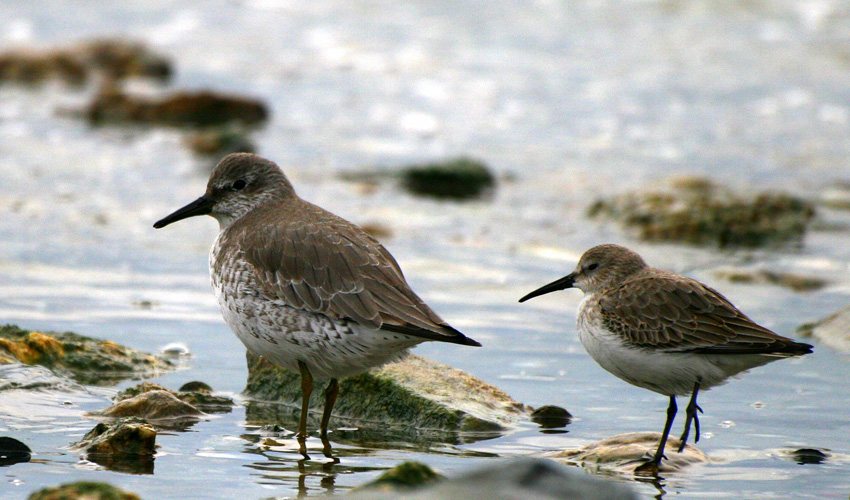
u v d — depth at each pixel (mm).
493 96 27859
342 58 31203
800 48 31969
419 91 28266
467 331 12562
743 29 33844
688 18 34969
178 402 9477
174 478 7789
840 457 8609
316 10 36250
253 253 9195
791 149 23875
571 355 11742
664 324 8891
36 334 10773
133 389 9836
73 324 12195
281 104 27266
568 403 10148
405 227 17844
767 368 11305
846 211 19641
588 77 29312
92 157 22000
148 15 35562
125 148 23000
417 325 8578
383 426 9539
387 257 9242
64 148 22656
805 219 18250
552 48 31969
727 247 17500
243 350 11648
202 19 35281
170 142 23656
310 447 8781
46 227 16688
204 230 17203
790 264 16188
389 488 6676
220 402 9898
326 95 28016
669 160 23062
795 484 7949
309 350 8969
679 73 29641
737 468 8336
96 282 14047
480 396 9938
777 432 9297
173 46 32469
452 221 18453
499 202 20094
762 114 26453
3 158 21375
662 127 25500
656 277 9289
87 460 8094
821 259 16562
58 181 19812
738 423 9562
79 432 8758
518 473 5707
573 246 17172
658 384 9078
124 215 17734
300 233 9188
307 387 9117
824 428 9398
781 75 29516
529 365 11344
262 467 8156
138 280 14258
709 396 10391
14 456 8109
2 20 34094
